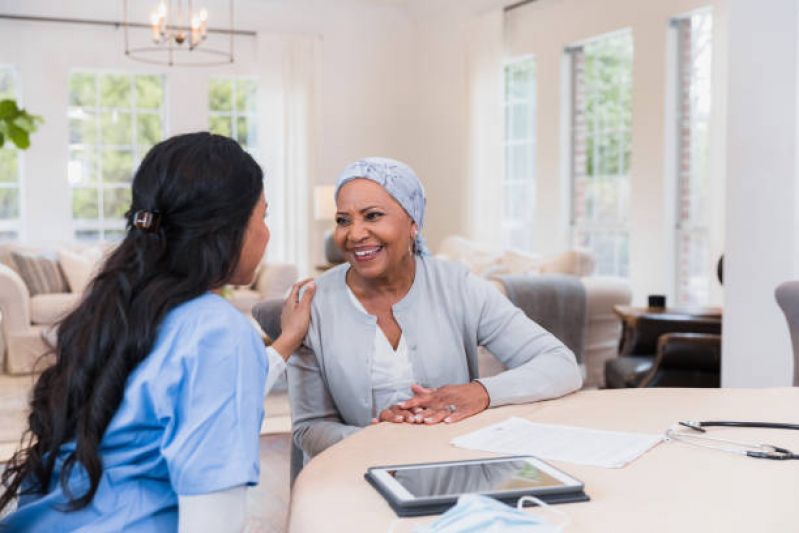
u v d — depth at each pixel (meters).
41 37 7.29
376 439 1.44
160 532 1.11
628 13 5.98
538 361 1.80
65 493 1.11
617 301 5.26
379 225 1.78
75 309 1.18
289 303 1.87
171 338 1.11
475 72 7.45
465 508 0.96
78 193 7.59
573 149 6.76
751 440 1.39
